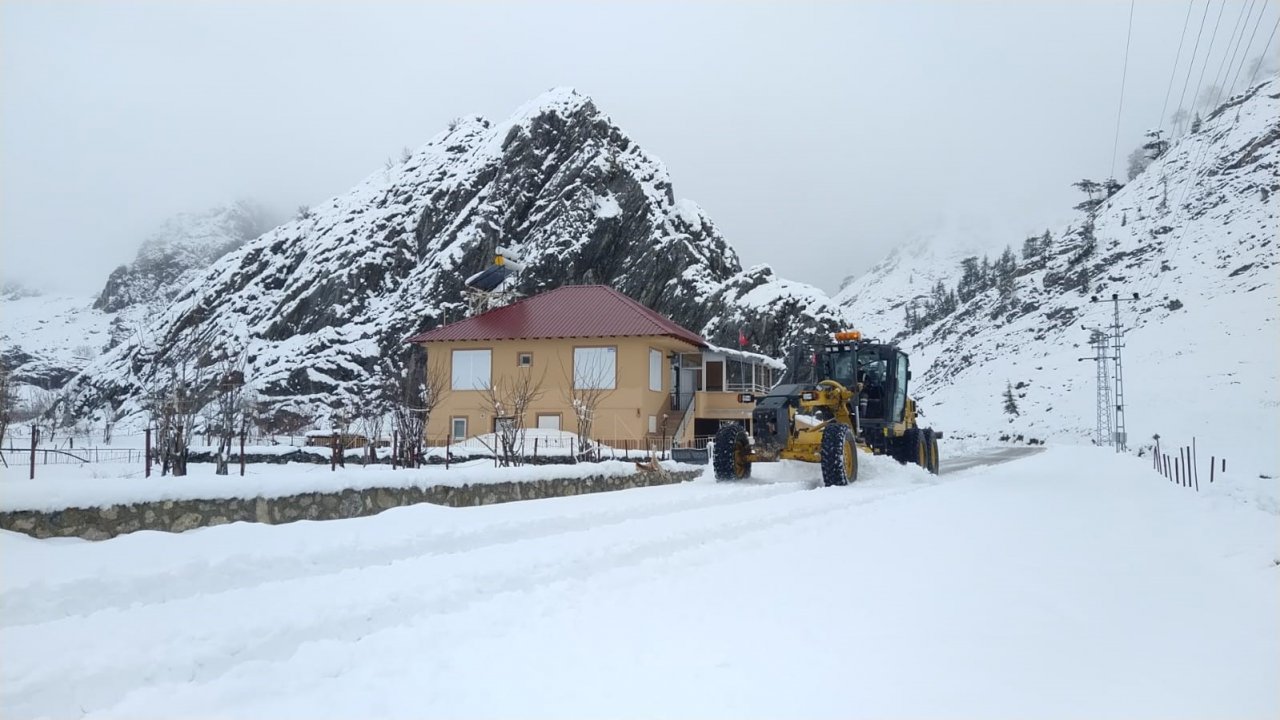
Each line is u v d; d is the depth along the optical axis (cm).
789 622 559
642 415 3141
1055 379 10819
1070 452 4503
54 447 3080
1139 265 14038
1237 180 14675
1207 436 6488
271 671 475
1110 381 9700
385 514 1005
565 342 3247
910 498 1357
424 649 512
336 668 480
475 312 4216
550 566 739
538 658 488
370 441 2409
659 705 411
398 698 431
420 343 3397
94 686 445
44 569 636
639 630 543
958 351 15138
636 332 3153
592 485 1619
